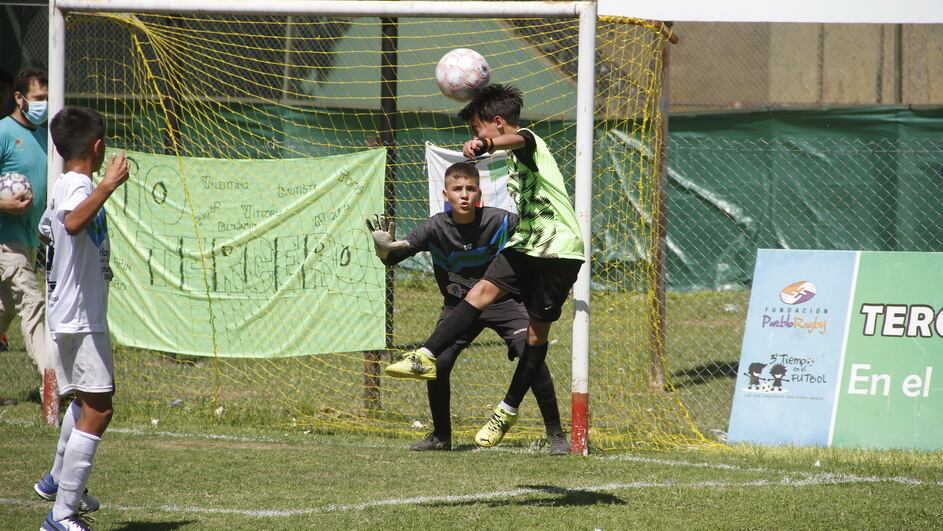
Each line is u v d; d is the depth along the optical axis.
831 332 26.05
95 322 15.60
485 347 38.97
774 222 51.56
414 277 44.38
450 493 19.44
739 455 23.84
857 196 50.66
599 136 29.62
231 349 27.77
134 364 32.16
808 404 25.73
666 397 30.30
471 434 26.06
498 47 47.53
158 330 28.03
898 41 64.31
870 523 17.52
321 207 27.27
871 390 25.47
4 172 26.56
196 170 27.80
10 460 21.39
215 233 27.72
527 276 18.08
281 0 24.31
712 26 73.69
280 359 33.06
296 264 27.42
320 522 17.05
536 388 23.55
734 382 33.88
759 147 51.59
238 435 25.17
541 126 45.47
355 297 27.16
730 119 51.69
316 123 45.16
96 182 28.09
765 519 17.69
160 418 26.69
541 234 18.06
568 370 34.12
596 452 24.09
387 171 28.44
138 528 16.61
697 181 52.09
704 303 49.41
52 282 15.62
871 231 50.59
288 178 27.38
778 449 24.55
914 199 50.06
